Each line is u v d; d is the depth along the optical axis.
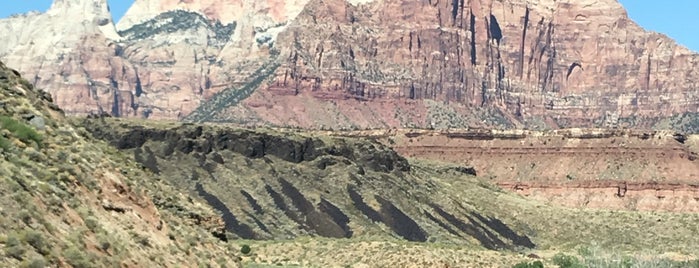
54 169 43.53
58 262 36.12
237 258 54.47
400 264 141.50
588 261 135.88
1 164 39.88
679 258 180.38
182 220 53.91
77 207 41.47
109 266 39.34
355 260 142.62
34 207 38.06
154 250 45.22
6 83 48.91
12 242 34.47
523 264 147.00
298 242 149.75
